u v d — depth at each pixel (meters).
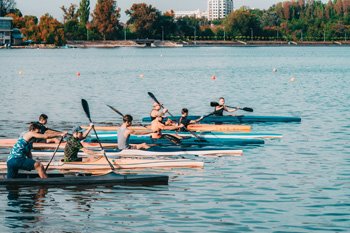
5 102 66.12
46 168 29.05
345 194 26.39
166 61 182.25
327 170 31.20
